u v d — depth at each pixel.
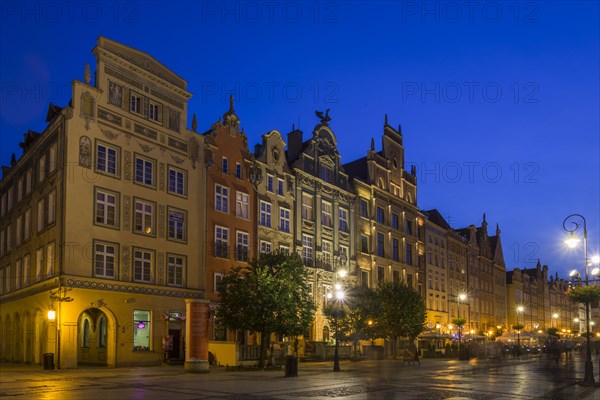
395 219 68.38
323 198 55.12
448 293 81.69
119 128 37.62
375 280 61.47
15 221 44.25
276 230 49.00
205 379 26.23
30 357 38.47
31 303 38.56
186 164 41.94
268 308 34.50
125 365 35.72
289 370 28.44
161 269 39.06
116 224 36.72
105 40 37.28
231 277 36.28
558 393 22.16
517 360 57.94
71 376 27.36
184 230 41.06
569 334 115.62
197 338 30.84
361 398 19.23
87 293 34.53
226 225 44.31
